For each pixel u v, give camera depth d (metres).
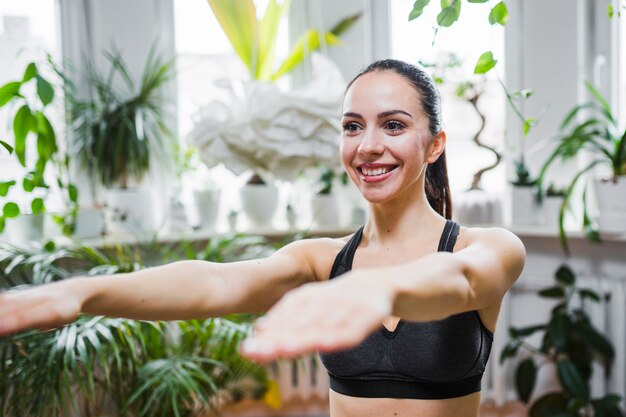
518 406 2.61
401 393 0.94
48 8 2.53
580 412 2.38
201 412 2.05
